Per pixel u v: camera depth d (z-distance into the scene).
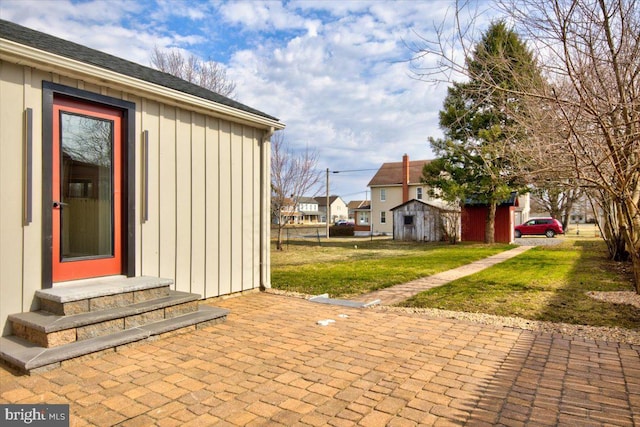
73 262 4.30
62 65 3.97
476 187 17.27
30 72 3.95
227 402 2.70
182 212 5.57
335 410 2.59
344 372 3.25
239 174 6.52
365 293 6.93
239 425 2.40
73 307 3.73
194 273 5.74
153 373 3.19
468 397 2.79
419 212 23.83
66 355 3.27
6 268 3.74
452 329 4.54
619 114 4.79
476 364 3.44
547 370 3.29
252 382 3.04
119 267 4.78
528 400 2.75
